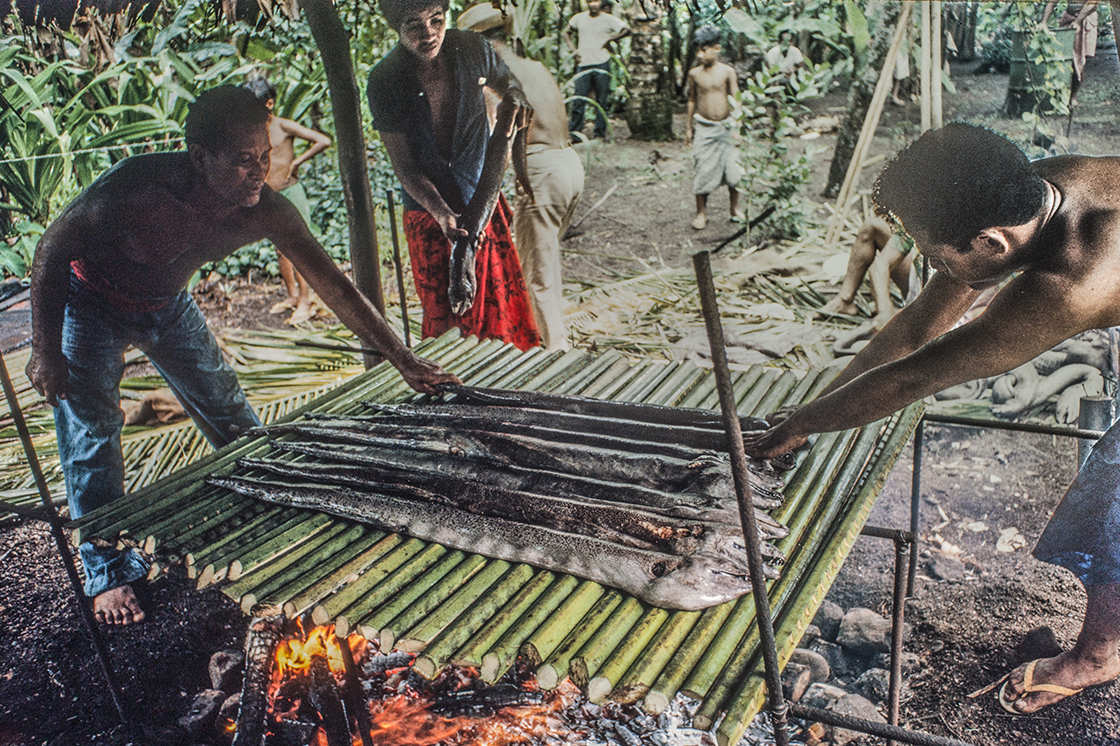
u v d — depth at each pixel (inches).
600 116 366.3
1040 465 161.3
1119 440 100.2
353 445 105.5
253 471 106.0
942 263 77.7
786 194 263.1
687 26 351.6
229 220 112.9
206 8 232.1
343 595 82.7
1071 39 232.4
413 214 156.9
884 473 99.9
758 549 64.2
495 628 76.5
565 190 180.9
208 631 132.3
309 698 102.8
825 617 131.3
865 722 71.0
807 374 118.3
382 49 243.3
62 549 107.2
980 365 78.7
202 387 133.6
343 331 219.5
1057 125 241.1
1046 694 111.7
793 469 95.4
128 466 166.1
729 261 251.6
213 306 241.8
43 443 178.1
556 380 122.3
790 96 294.5
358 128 144.9
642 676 71.0
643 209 297.9
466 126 145.4
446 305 162.6
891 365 82.0
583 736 109.4
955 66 302.7
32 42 231.3
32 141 235.5
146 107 238.5
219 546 92.0
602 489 89.4
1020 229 72.0
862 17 259.0
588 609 79.5
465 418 106.7
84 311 116.0
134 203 107.0
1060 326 75.7
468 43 141.5
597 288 241.0
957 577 137.3
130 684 124.0
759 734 110.3
